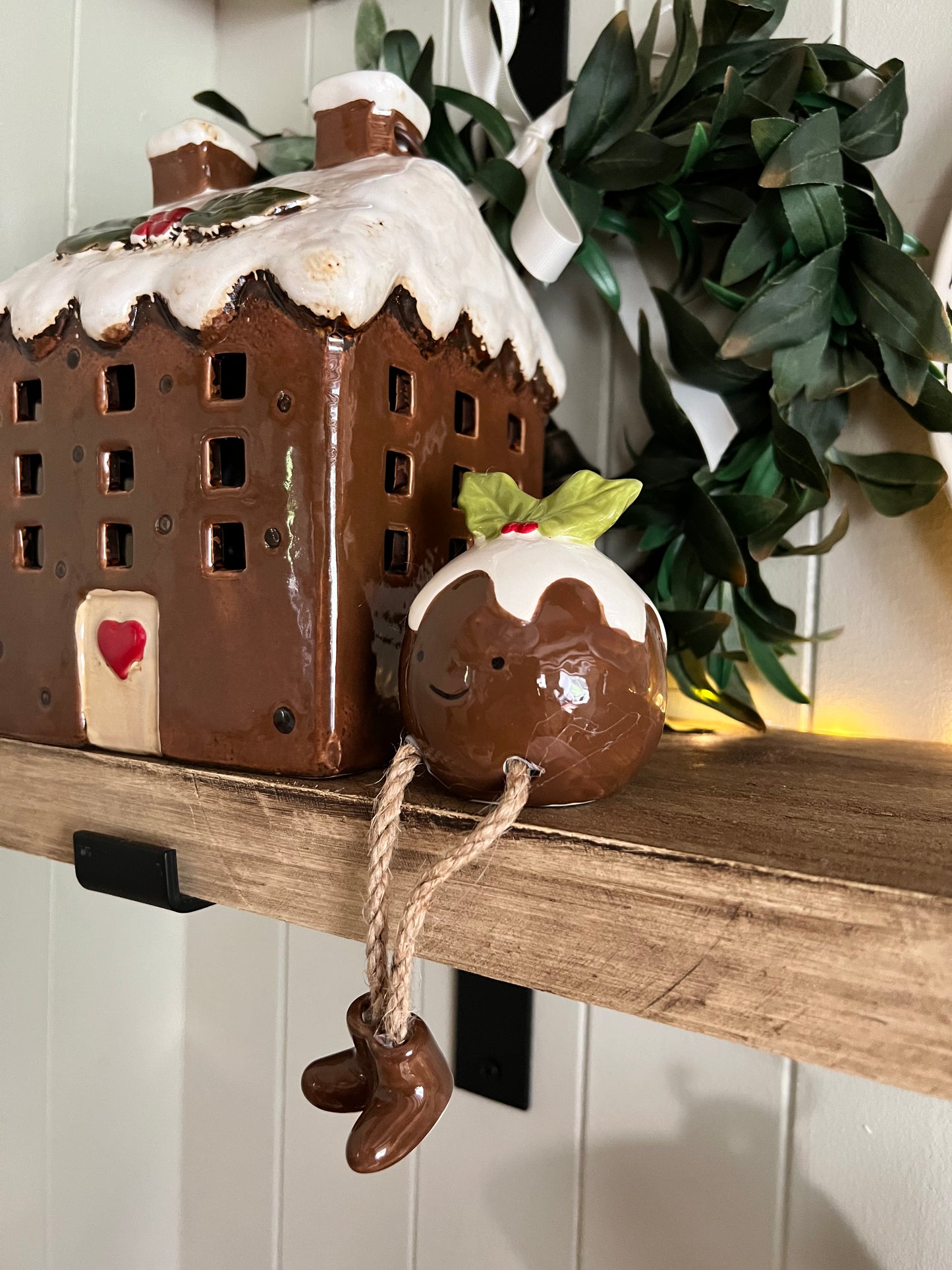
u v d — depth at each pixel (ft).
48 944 2.19
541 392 1.61
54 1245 2.23
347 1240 2.29
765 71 1.64
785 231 1.59
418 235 1.25
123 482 1.35
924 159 1.66
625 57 1.67
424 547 1.30
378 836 0.99
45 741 1.41
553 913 0.93
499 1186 2.08
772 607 1.70
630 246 1.90
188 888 1.22
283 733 1.16
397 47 1.84
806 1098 1.75
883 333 1.50
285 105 2.36
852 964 0.78
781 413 1.57
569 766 0.98
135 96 2.27
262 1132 2.43
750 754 1.48
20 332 1.37
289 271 1.11
